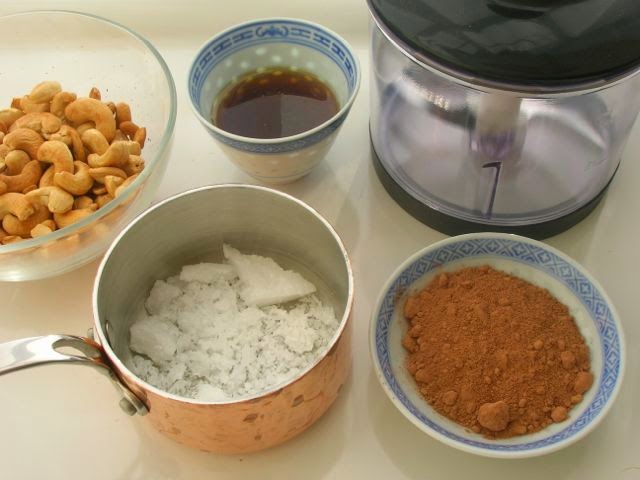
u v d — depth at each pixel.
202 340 0.38
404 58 0.41
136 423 0.37
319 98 0.47
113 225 0.39
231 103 0.47
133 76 0.50
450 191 0.43
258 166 0.43
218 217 0.40
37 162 0.42
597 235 0.43
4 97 0.51
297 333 0.38
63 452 0.37
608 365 0.35
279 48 0.47
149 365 0.37
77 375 0.39
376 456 0.36
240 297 0.40
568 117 0.43
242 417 0.30
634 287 0.41
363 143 0.49
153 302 0.39
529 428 0.34
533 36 0.31
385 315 0.38
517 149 0.42
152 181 0.41
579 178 0.42
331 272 0.38
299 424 0.33
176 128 0.50
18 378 0.39
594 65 0.31
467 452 0.33
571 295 0.38
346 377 0.36
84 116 0.44
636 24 0.31
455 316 0.38
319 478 0.35
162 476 0.35
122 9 0.57
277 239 0.40
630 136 0.48
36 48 0.51
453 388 0.35
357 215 0.45
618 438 0.36
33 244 0.36
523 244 0.39
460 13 0.32
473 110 0.40
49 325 0.41
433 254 0.39
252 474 0.35
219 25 0.57
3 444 0.37
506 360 0.36
